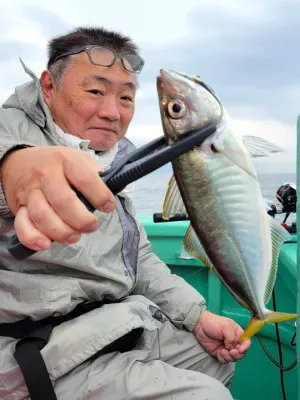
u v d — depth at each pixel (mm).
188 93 321
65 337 469
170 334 608
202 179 340
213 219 349
